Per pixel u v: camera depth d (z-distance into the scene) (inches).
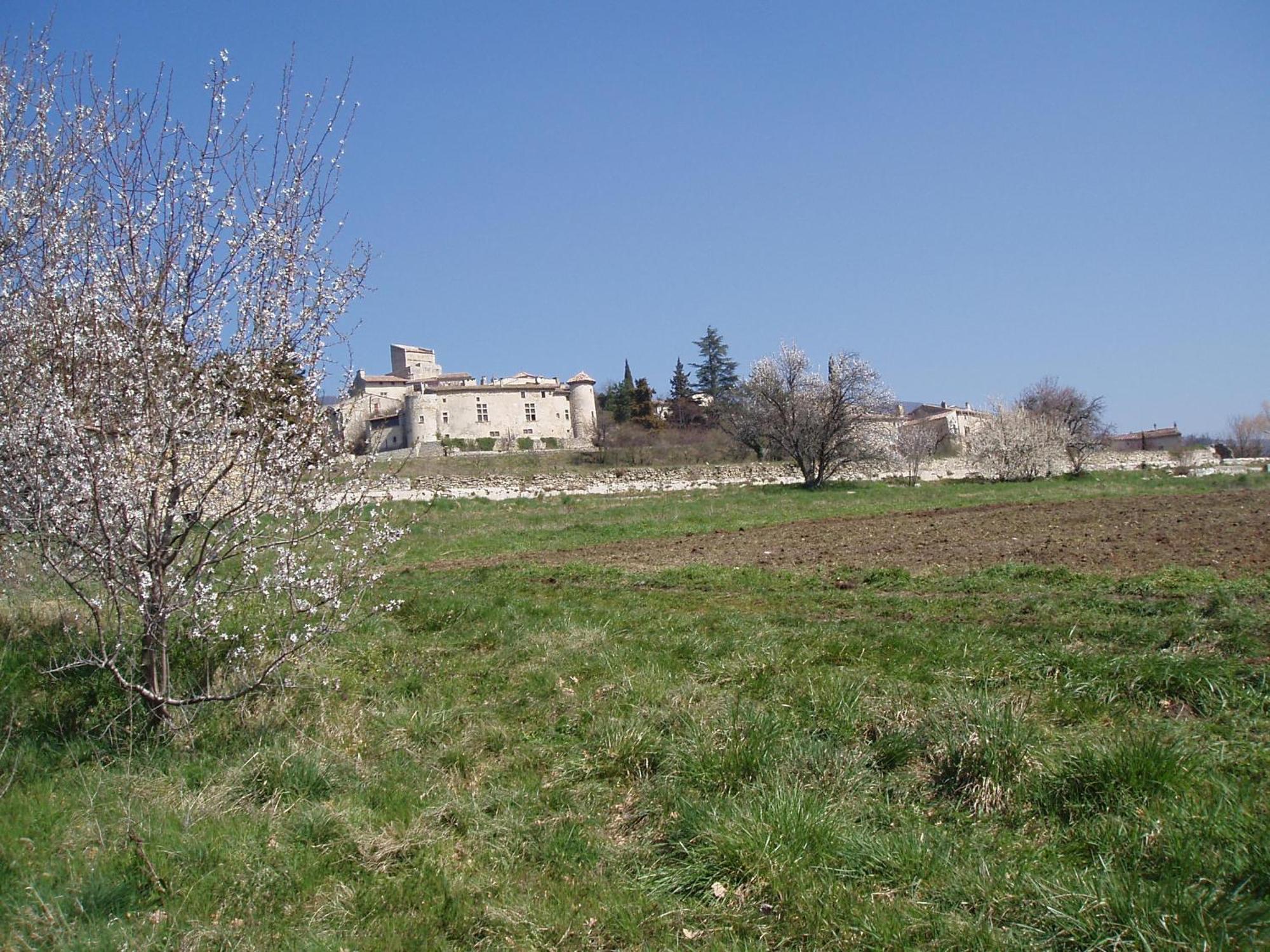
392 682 320.8
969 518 855.7
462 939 178.9
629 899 188.2
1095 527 679.1
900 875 182.5
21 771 241.6
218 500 259.8
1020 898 168.6
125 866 198.1
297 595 312.0
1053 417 1913.1
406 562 677.9
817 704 262.1
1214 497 943.7
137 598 254.1
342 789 239.8
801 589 465.7
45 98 279.4
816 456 1603.1
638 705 279.1
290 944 172.7
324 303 268.5
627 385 3400.6
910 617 372.8
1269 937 146.3
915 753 231.1
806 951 167.0
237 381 254.1
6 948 167.5
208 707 278.1
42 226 258.8
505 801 231.0
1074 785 202.5
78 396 244.4
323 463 271.4
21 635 325.7
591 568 569.3
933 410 3531.0
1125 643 293.6
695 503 1269.7
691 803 214.7
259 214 261.4
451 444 2488.9
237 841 209.0
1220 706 237.6
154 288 250.7
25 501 243.3
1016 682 270.8
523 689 308.7
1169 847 173.9
